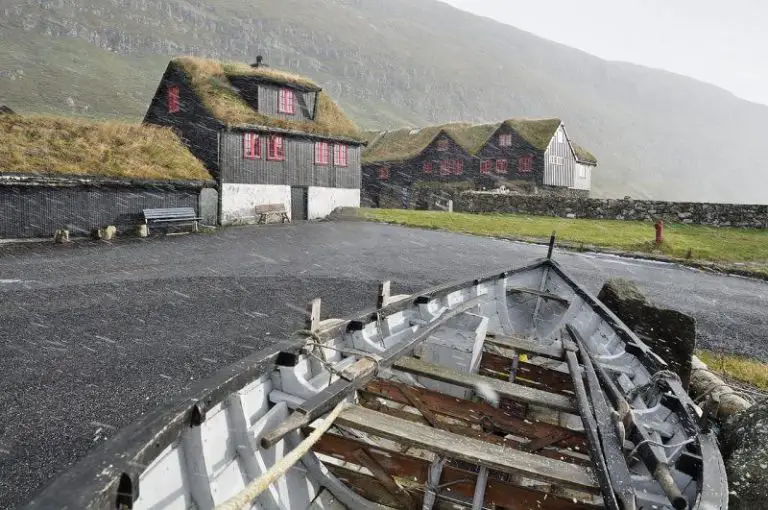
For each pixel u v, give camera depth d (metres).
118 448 2.00
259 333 8.35
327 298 10.88
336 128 28.95
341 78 163.38
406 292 11.62
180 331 8.33
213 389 2.65
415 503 3.47
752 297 13.98
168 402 2.47
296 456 2.60
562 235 23.28
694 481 3.01
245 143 24.03
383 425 3.24
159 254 15.34
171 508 2.40
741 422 4.45
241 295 10.85
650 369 4.65
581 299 7.88
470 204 34.81
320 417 3.37
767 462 3.75
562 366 6.69
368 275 13.49
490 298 7.86
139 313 9.24
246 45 157.75
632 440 3.41
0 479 4.30
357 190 30.89
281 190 26.17
